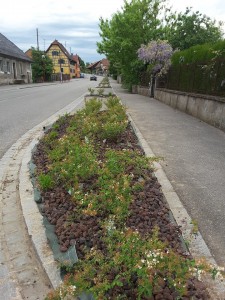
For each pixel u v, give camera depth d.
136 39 24.05
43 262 2.86
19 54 46.19
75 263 2.63
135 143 6.62
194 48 12.66
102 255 2.60
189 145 6.91
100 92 17.94
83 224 3.26
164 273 2.22
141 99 19.17
